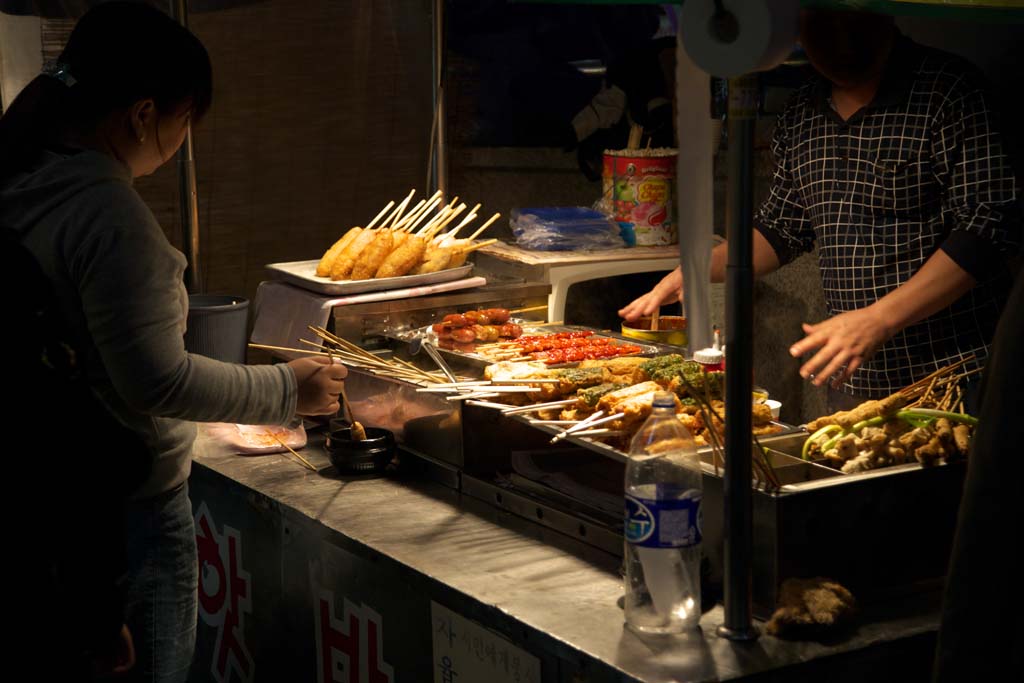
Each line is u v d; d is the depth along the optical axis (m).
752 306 1.76
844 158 2.93
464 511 2.56
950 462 2.01
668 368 2.43
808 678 1.80
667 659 1.79
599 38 4.38
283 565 2.70
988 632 1.58
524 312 3.34
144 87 2.12
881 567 1.97
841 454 2.05
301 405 2.45
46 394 1.73
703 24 1.66
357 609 2.46
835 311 3.10
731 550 1.83
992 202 2.66
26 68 4.04
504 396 2.63
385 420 2.96
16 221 2.10
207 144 4.43
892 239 2.90
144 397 2.11
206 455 3.02
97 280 2.04
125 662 2.11
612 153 3.66
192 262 3.53
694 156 1.75
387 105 4.72
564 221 3.60
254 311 3.40
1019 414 1.55
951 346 2.87
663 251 3.56
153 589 2.40
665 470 1.93
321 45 4.54
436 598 2.20
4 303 1.70
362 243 3.21
